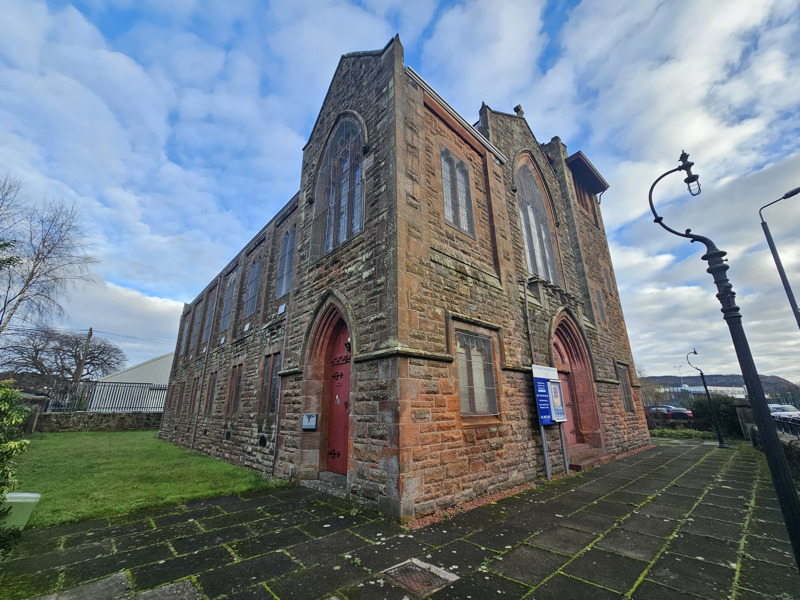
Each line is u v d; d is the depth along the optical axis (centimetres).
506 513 579
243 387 1248
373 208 757
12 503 340
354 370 687
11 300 1841
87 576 359
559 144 1655
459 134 980
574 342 1222
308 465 796
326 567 382
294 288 1005
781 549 414
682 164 403
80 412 2259
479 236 941
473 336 799
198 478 837
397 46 817
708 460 1070
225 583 346
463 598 320
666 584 340
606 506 612
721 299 353
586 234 1633
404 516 534
